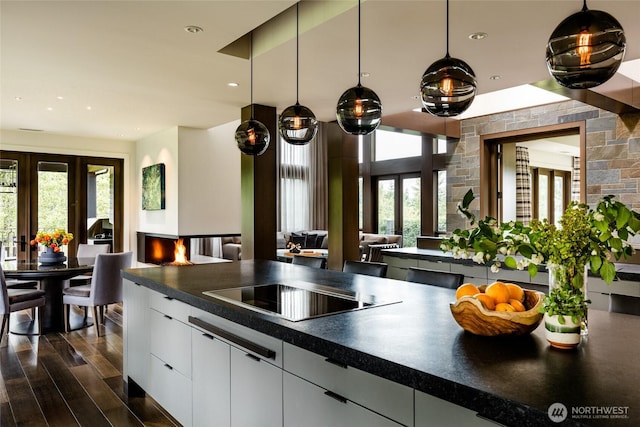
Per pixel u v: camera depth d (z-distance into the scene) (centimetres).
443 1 270
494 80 427
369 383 145
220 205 743
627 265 359
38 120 642
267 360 191
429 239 526
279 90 473
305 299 228
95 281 467
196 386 244
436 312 200
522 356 140
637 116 564
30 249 741
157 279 295
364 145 1123
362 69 398
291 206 1223
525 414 104
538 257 148
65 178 777
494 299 166
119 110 575
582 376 123
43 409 299
